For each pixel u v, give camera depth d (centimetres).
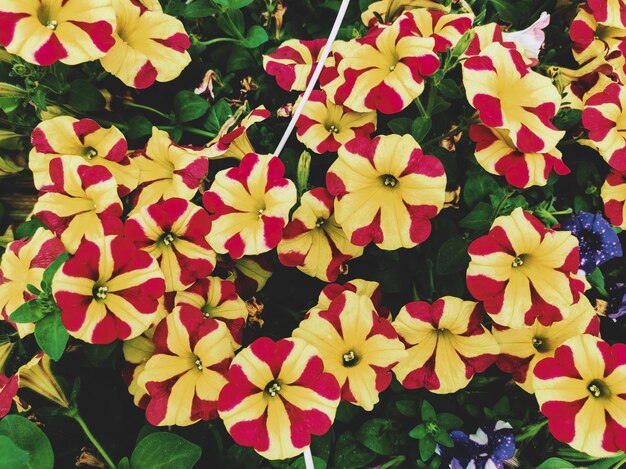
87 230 38
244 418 35
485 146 39
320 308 40
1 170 50
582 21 46
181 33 44
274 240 37
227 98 50
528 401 45
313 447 42
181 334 38
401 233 39
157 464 37
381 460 45
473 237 44
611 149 41
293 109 43
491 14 53
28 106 46
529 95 39
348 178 39
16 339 45
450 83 41
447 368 40
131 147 48
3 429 36
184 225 39
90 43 38
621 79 46
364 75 40
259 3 52
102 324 35
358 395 37
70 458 44
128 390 42
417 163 38
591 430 36
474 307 39
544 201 44
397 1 45
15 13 36
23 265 39
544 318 38
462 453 42
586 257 45
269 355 36
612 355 37
